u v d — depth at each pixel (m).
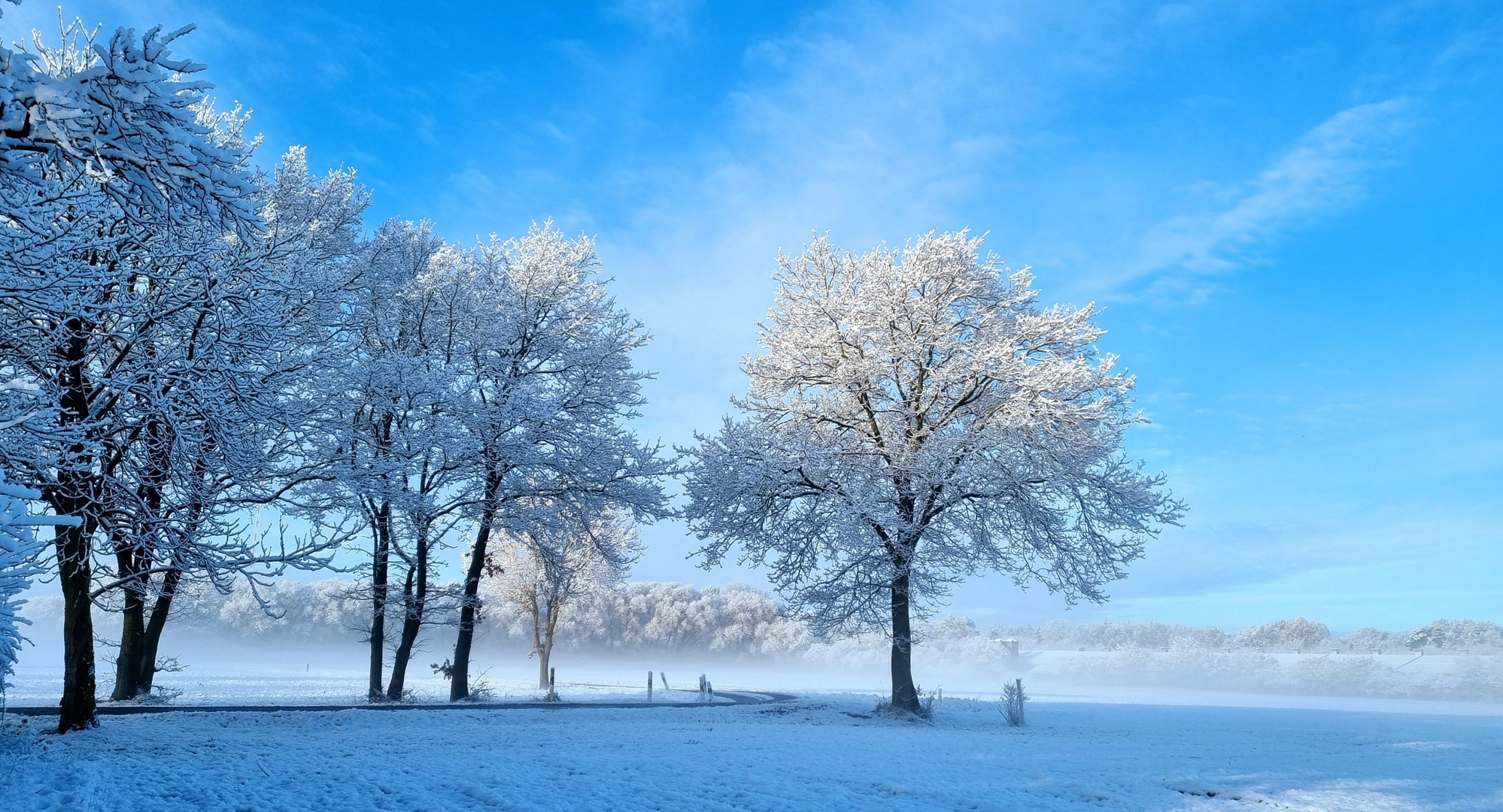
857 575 22.39
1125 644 103.12
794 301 26.28
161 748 11.64
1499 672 46.41
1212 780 11.23
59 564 11.98
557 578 26.64
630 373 25.47
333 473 14.03
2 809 7.21
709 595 100.38
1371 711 32.53
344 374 16.47
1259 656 57.16
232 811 7.54
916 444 23.14
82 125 6.32
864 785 10.01
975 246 24.94
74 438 9.55
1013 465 21.86
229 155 7.01
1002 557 22.20
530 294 25.00
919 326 24.05
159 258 12.27
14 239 8.12
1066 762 12.87
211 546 12.34
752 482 23.11
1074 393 22.50
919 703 22.61
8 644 10.32
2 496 4.90
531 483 23.86
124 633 18.47
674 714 21.02
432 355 22.16
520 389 22.33
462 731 15.61
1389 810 9.13
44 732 12.73
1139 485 22.36
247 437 12.95
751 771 10.92
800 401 25.45
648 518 24.70
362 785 9.02
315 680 36.19
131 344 12.08
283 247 14.16
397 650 22.86
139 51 6.09
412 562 19.91
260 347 12.55
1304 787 10.77
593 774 10.17
